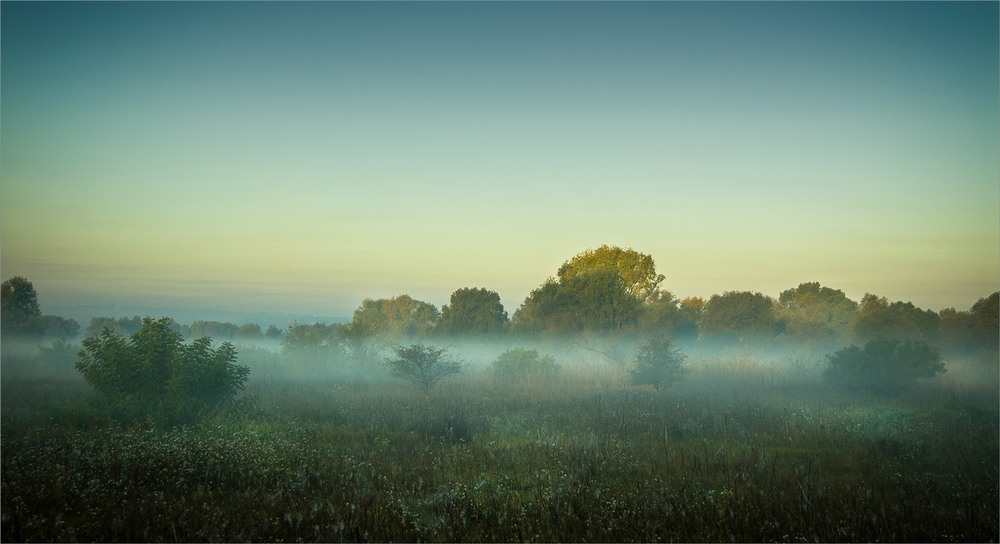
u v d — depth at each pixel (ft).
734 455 37.76
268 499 27.30
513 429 46.96
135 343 48.80
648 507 25.84
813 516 24.98
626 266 193.98
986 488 30.07
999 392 73.46
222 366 49.06
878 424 48.75
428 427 46.19
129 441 36.83
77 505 26.66
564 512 25.48
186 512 25.02
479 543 22.85
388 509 25.90
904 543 22.93
